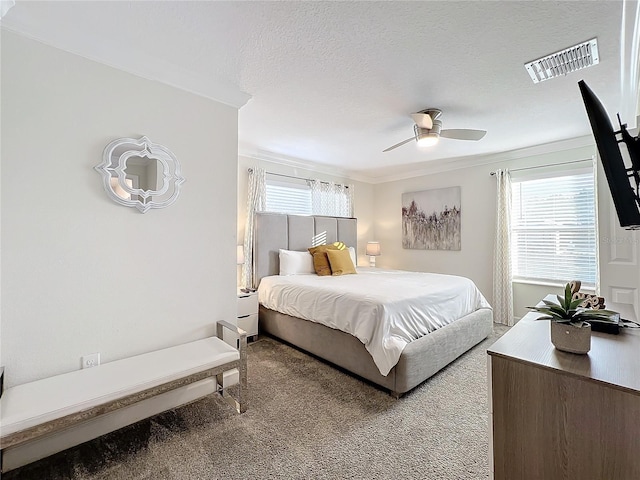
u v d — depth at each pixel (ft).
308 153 13.97
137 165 6.66
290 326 10.84
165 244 7.09
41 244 5.58
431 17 5.25
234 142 8.26
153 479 5.00
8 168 5.27
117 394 5.13
